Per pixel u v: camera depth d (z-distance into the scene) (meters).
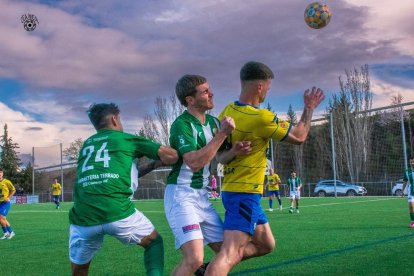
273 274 5.77
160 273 4.04
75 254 4.11
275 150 35.97
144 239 4.10
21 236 11.76
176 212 4.04
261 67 4.13
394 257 6.65
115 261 7.32
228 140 4.08
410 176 11.23
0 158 64.62
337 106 44.53
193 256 3.86
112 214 3.90
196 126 4.16
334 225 11.72
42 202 46.75
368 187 33.47
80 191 4.01
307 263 6.41
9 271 6.77
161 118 58.03
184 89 4.23
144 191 42.91
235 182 3.96
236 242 3.87
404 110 32.09
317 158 35.94
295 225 12.08
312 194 35.69
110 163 4.00
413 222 10.91
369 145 33.59
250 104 4.17
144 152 4.15
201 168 3.84
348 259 6.61
